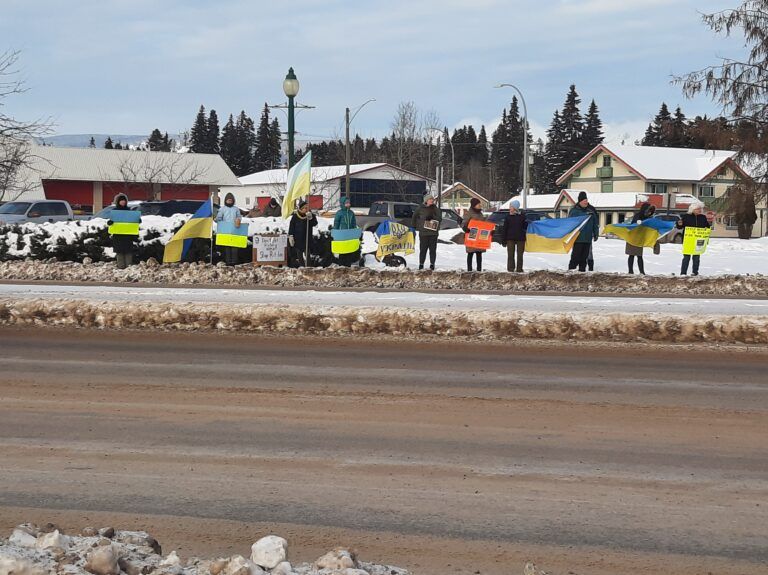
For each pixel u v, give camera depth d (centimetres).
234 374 1082
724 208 4300
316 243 2575
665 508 621
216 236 2461
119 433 807
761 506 628
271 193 9294
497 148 15175
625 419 874
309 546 548
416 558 531
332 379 1055
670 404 940
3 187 3281
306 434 807
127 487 655
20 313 1505
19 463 714
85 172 7962
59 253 2533
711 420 874
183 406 912
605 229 2422
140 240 2531
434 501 630
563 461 731
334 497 637
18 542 476
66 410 891
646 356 1231
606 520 596
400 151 9425
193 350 1254
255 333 1413
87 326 1470
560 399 958
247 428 827
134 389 993
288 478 680
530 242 2422
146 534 520
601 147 9112
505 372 1109
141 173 8038
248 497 636
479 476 689
